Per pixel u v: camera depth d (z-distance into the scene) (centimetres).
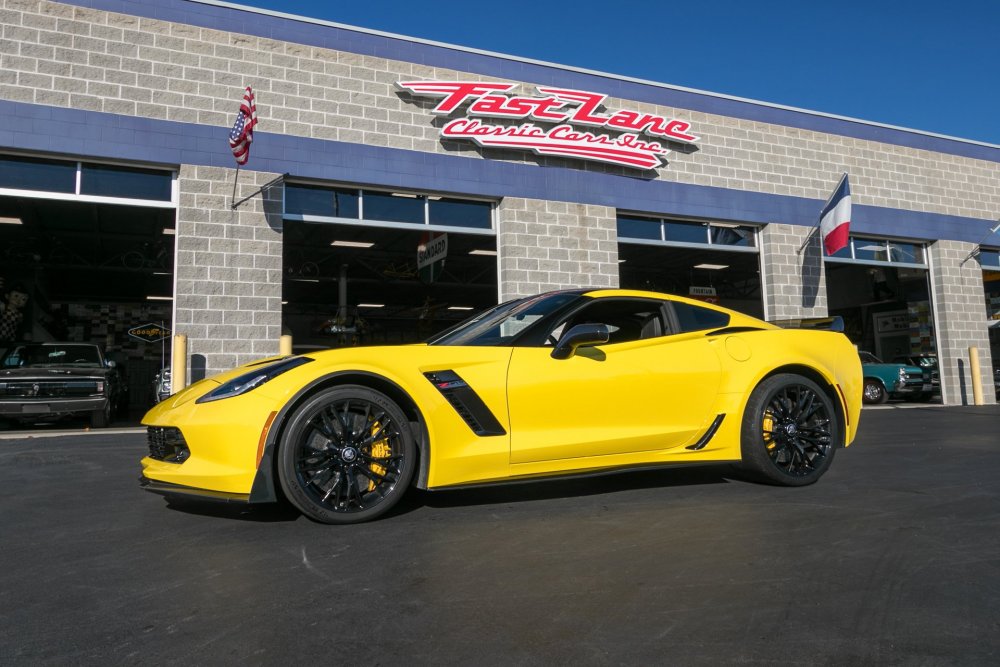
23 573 230
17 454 539
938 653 165
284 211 915
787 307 1217
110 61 825
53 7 805
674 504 329
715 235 1206
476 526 287
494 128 1009
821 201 1275
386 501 294
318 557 244
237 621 186
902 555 245
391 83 970
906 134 1394
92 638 176
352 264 1745
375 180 946
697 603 199
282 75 909
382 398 294
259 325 867
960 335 1397
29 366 962
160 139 838
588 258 1072
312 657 164
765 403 367
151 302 2127
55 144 791
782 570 228
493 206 1048
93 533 283
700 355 363
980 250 1448
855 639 174
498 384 314
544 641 173
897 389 1573
